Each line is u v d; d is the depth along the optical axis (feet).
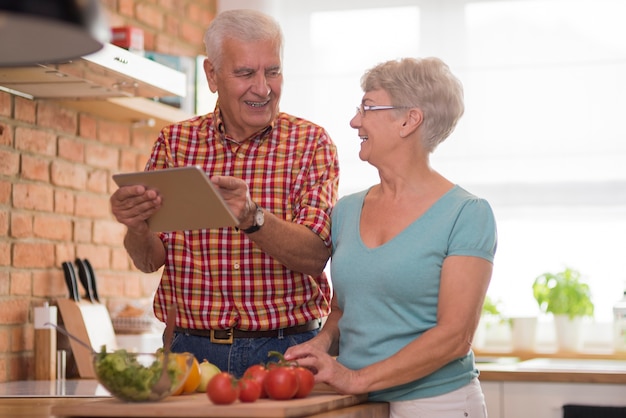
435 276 7.39
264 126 8.55
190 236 8.64
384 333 7.52
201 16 15.11
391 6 15.29
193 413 6.21
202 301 8.58
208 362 7.97
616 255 14.55
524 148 14.83
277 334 8.55
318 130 8.72
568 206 14.69
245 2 15.53
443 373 7.53
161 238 8.80
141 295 13.52
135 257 8.64
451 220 7.42
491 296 14.46
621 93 14.57
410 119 7.68
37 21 4.91
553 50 14.79
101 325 11.78
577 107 14.70
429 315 7.49
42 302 11.35
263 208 8.55
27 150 11.11
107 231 12.70
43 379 10.89
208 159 8.80
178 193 7.08
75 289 11.58
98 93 11.07
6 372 10.71
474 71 14.98
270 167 8.62
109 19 12.60
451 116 7.75
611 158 14.57
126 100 11.72
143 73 10.59
